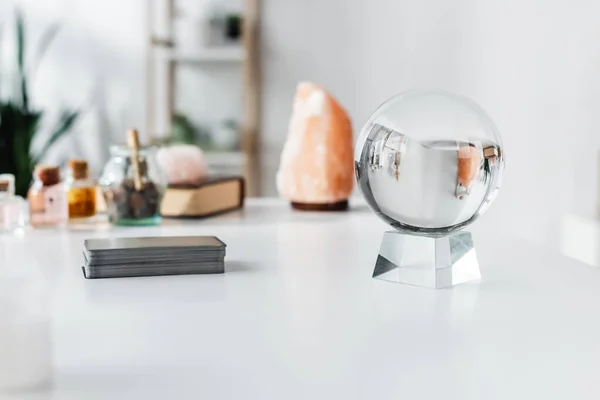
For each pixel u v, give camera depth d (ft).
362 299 2.79
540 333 2.32
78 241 4.15
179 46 11.76
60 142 12.59
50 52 12.53
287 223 4.91
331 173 5.47
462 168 3.00
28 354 1.86
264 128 12.09
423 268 3.04
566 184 10.19
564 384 1.86
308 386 1.84
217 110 12.17
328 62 11.99
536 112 10.45
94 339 2.24
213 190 5.26
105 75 12.57
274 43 11.98
